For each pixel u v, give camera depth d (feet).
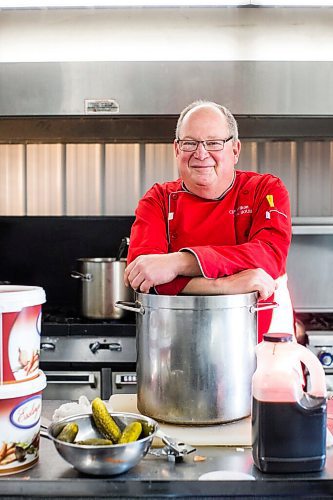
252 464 3.98
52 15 9.66
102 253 10.75
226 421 4.57
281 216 5.90
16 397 3.78
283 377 3.83
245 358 4.61
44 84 9.39
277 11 9.65
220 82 9.35
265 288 5.19
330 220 9.71
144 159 10.49
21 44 9.66
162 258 5.29
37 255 10.79
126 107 9.38
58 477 3.73
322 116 9.45
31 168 10.57
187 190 6.34
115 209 10.64
